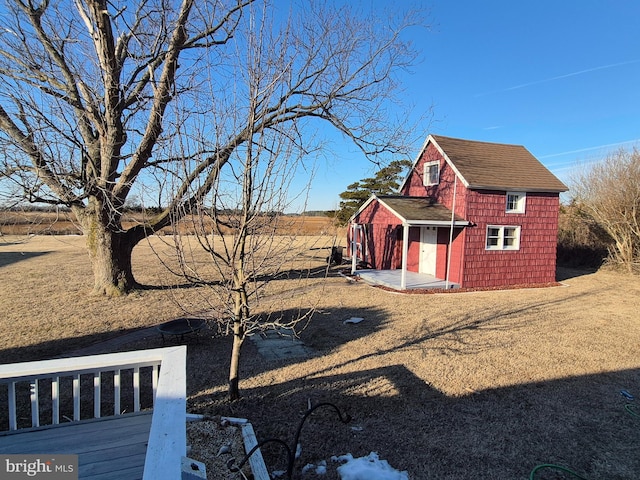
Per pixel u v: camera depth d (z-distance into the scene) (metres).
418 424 3.90
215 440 3.26
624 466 3.29
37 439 2.75
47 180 7.71
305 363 5.53
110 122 7.85
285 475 3.07
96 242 9.60
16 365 2.73
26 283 11.44
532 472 3.18
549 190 13.08
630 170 15.18
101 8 7.00
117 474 2.36
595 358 5.82
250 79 3.32
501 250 12.68
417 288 11.72
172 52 6.61
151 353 3.06
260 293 4.40
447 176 13.14
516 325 7.68
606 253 16.75
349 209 29.47
